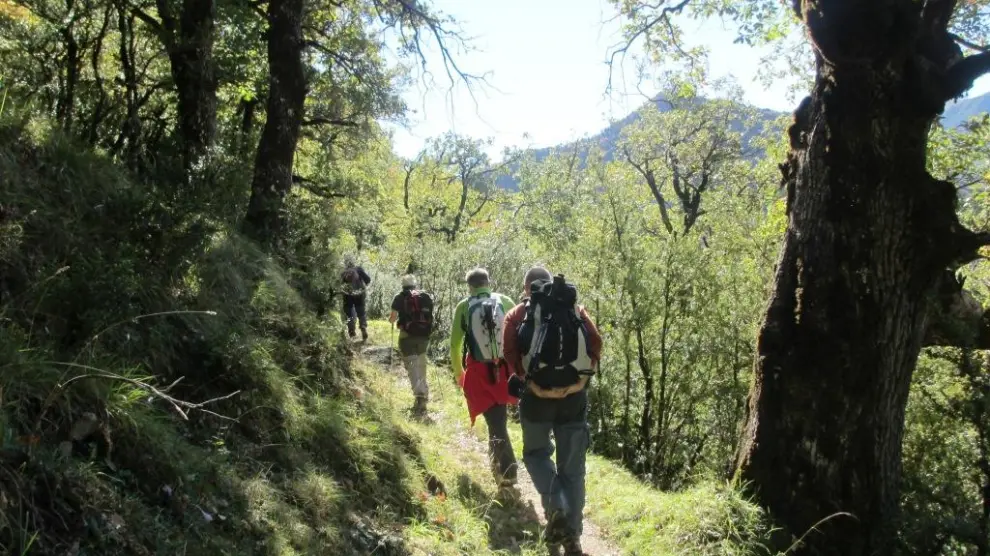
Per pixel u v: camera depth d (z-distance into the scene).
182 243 4.35
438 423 7.59
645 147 30.98
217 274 4.99
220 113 12.52
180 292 4.37
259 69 10.56
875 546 5.25
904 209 5.14
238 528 3.05
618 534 5.39
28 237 3.42
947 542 5.32
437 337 14.84
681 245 9.79
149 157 6.45
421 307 7.92
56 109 6.45
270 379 4.39
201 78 7.66
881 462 5.30
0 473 2.21
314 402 4.77
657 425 10.05
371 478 4.45
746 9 9.05
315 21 12.08
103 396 2.84
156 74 9.70
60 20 7.26
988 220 9.59
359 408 5.50
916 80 4.94
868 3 4.74
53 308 3.20
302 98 8.27
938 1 5.10
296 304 6.11
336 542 3.54
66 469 2.45
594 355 4.62
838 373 5.20
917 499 5.86
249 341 4.57
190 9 7.70
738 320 9.65
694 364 9.95
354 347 8.38
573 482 4.54
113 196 4.29
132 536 2.49
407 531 4.08
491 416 5.67
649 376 9.88
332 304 7.21
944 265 5.25
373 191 17.94
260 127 12.83
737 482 5.56
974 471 6.39
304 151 15.35
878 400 5.25
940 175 11.20
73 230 3.75
